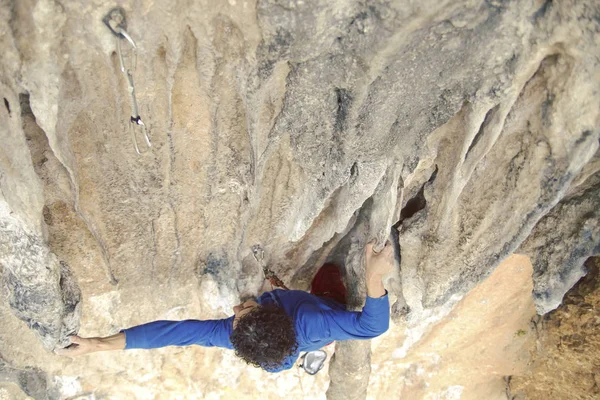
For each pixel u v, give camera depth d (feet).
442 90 5.66
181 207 7.40
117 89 5.49
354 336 7.07
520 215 6.67
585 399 10.70
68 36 4.84
